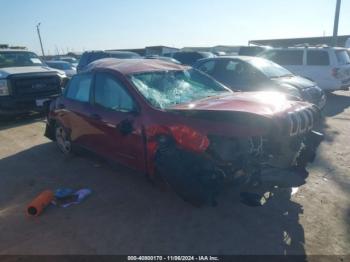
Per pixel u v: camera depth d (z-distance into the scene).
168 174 3.60
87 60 16.36
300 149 4.16
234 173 3.55
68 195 4.26
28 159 5.91
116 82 4.55
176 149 3.65
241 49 15.63
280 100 3.99
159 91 4.40
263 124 3.30
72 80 5.73
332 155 5.79
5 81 8.58
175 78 4.79
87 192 4.39
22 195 4.48
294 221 3.66
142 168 4.21
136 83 4.38
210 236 3.41
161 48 28.91
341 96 13.07
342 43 29.58
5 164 5.69
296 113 3.65
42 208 3.98
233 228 3.54
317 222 3.64
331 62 12.08
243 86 8.22
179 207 3.99
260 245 3.26
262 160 3.71
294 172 4.04
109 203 4.16
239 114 3.40
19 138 7.35
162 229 3.56
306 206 3.98
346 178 4.79
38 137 7.37
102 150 4.93
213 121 3.52
